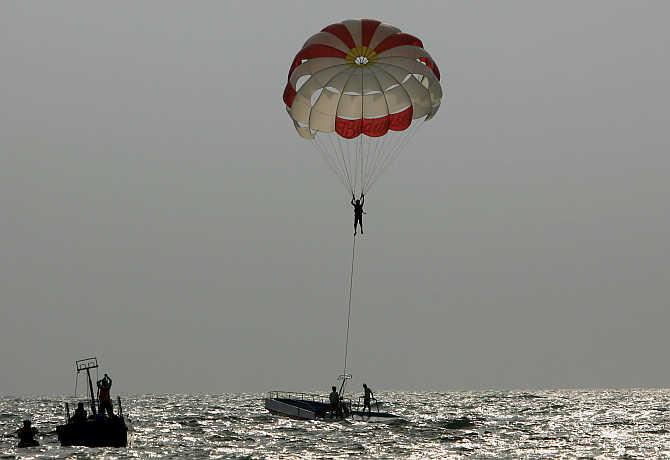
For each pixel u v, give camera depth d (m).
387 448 182.75
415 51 173.12
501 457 171.25
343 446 185.75
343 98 174.00
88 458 160.50
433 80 173.50
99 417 165.25
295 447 183.25
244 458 164.00
